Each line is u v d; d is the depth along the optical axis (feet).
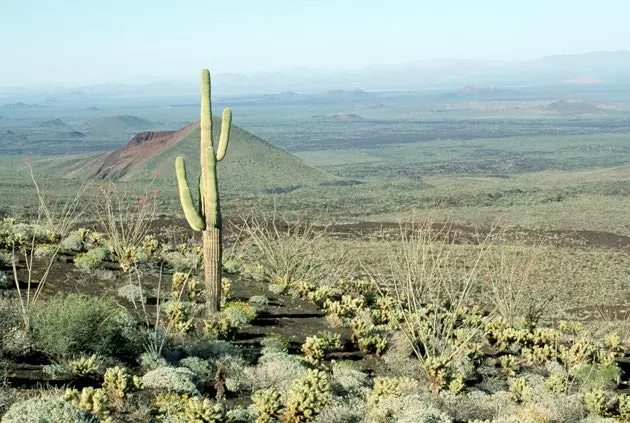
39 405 26.66
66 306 39.24
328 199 346.95
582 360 56.90
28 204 234.79
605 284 128.77
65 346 36.88
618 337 66.33
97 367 36.17
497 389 47.96
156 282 62.54
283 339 52.80
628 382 55.52
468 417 39.32
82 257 62.90
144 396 33.99
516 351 60.95
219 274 54.49
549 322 82.69
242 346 49.26
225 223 168.96
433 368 46.37
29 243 65.16
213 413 31.09
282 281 75.87
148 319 49.73
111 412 31.07
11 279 52.03
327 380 41.32
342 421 34.96
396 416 36.01
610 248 187.52
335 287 82.48
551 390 47.50
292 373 41.60
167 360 41.75
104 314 39.37
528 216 261.03
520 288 75.92
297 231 89.66
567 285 122.62
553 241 191.52
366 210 303.27
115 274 61.41
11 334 37.27
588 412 44.11
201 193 53.06
